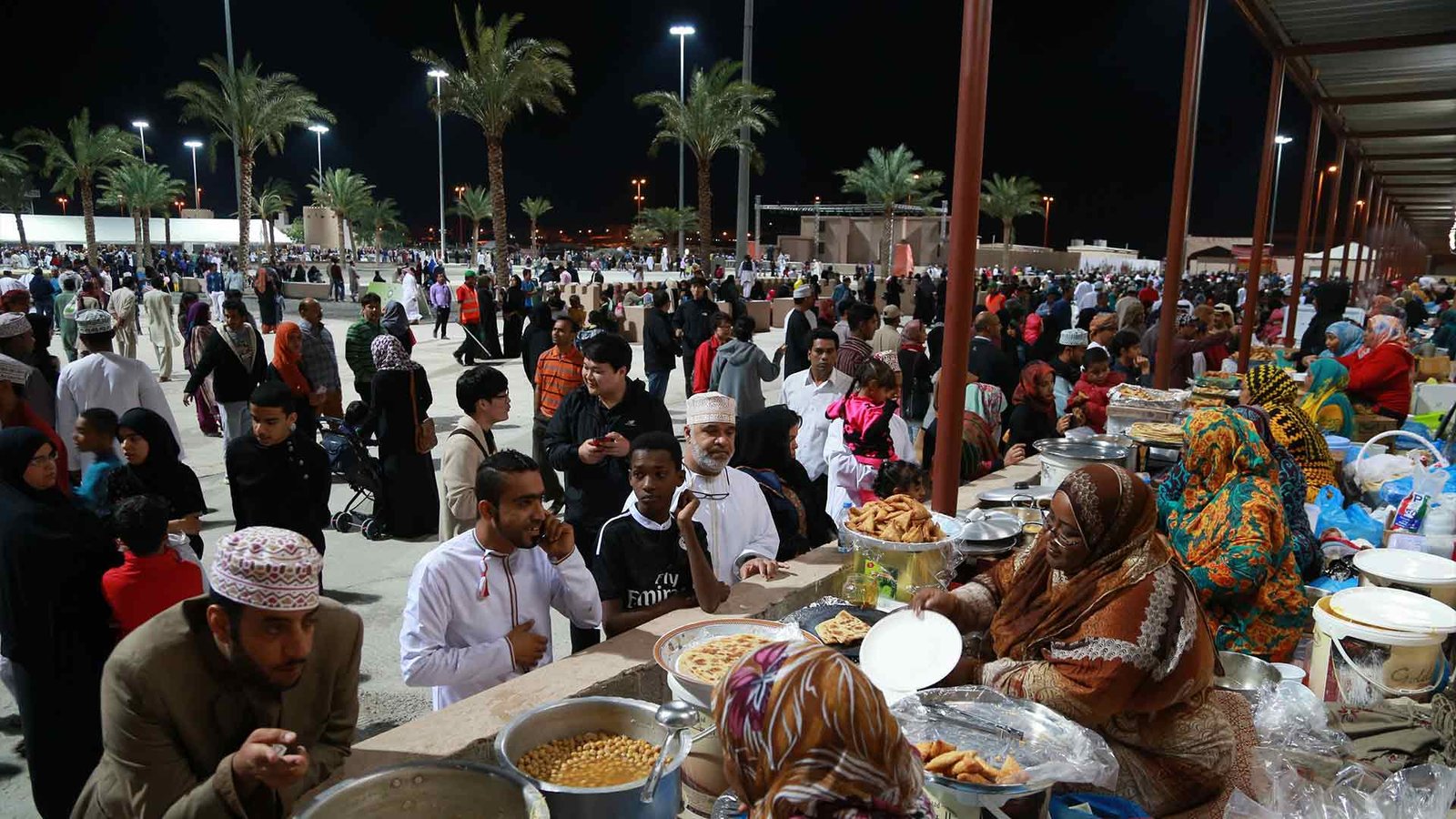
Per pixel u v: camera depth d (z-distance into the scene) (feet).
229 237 264.72
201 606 6.54
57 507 10.69
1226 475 12.68
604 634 11.92
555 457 15.57
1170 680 7.88
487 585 9.71
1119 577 8.04
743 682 4.83
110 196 191.83
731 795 7.34
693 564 10.84
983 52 13.21
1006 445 22.59
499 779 6.83
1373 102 38.99
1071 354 26.35
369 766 8.00
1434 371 36.42
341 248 226.99
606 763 7.62
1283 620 12.17
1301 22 27.55
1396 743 10.08
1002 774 7.13
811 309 37.50
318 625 7.06
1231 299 79.97
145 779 6.36
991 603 9.74
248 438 15.99
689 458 12.40
